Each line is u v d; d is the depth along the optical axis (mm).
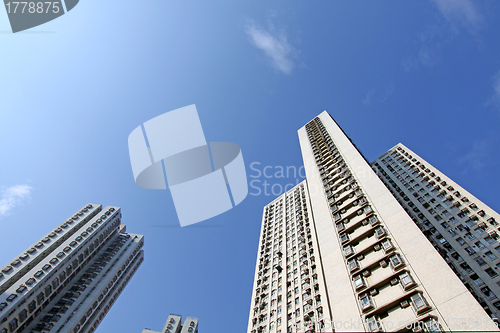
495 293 35281
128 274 66750
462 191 49812
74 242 57531
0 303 39531
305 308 33000
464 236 43812
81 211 68562
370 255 20953
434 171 57625
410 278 17000
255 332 35750
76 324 46031
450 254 43000
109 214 70250
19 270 48844
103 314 54406
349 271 20938
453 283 15297
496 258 38500
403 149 69812
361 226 24266
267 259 49062
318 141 49000
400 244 19750
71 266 53844
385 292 17688
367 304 17484
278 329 33500
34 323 43594
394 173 64875
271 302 38781
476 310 13422
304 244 43438
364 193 27250
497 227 41406
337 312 18484
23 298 42125
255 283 45656
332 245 24438
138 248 71750
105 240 67250
